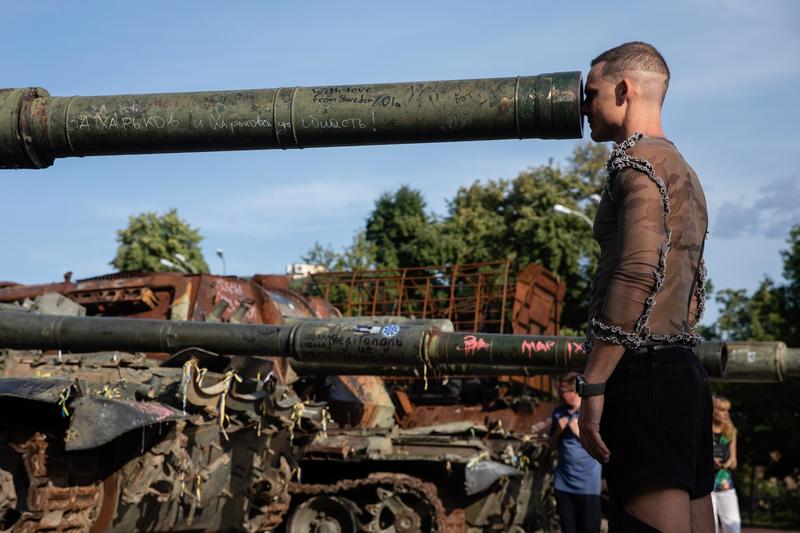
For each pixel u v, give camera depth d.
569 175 46.19
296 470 12.65
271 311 14.09
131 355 10.24
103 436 8.36
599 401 4.32
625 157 4.52
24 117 6.37
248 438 11.38
